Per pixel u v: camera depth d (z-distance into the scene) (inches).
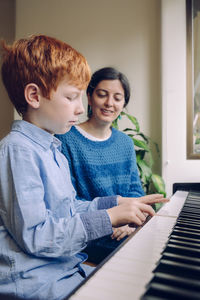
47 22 87.7
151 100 77.5
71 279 26.2
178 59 66.4
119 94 48.7
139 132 76.2
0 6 95.4
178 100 66.3
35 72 26.7
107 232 24.4
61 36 86.4
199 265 15.3
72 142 48.2
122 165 51.2
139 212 25.3
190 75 65.8
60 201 27.4
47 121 28.0
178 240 19.6
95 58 83.0
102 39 82.4
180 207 34.1
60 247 23.2
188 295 11.7
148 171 66.5
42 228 23.2
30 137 27.2
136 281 13.7
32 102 27.3
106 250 44.0
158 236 21.7
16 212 23.1
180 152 66.1
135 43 79.2
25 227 22.7
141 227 24.5
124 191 51.1
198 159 65.2
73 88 27.8
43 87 26.7
